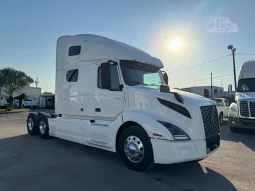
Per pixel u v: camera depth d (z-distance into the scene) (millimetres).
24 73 36000
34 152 6340
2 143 7609
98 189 3855
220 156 6047
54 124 7535
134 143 4789
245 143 7762
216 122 5117
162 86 4824
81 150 6582
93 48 6133
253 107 9133
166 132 4293
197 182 4227
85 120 6242
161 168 4984
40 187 3908
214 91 38750
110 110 5562
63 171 4738
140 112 4848
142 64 5859
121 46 5594
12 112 29672
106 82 5180
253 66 10852
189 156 4320
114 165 5168
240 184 4148
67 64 7070
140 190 3844
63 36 7402
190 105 4543
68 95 6977
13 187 3900
